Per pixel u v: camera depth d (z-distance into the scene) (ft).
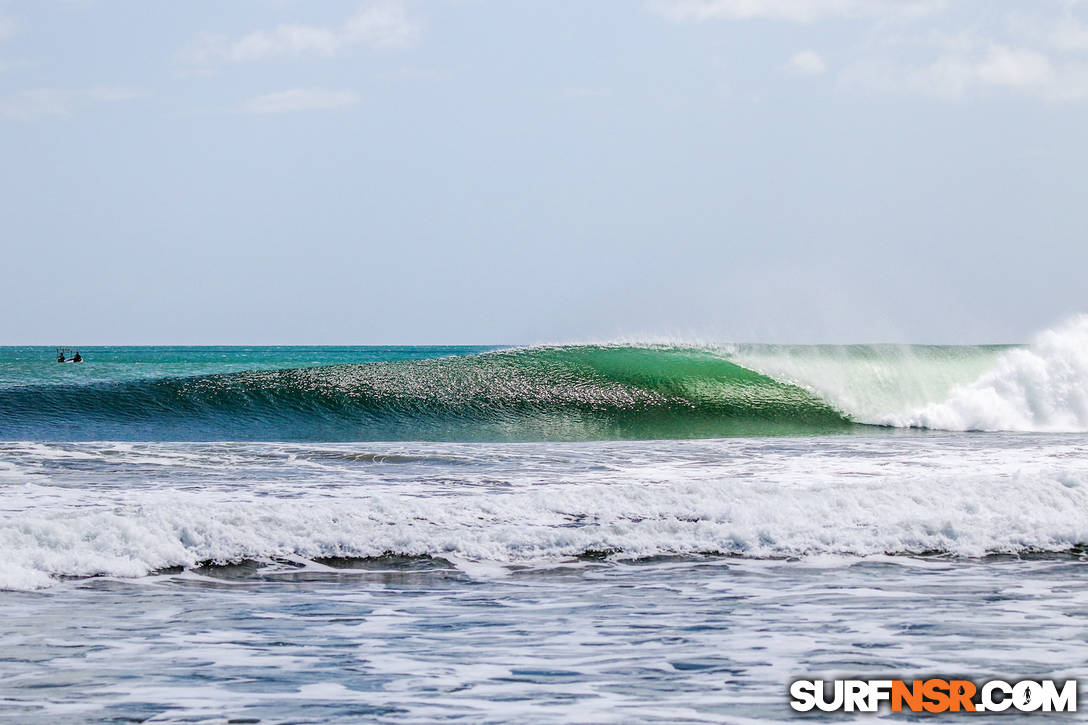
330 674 54.03
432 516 96.99
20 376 433.48
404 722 46.06
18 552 79.92
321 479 128.98
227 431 208.44
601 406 238.07
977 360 265.95
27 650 58.34
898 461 151.53
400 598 74.49
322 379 247.91
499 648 59.93
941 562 88.74
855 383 253.44
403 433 209.46
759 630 64.54
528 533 92.73
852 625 65.72
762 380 255.29
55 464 139.95
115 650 58.65
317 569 83.82
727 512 100.17
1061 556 91.30
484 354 274.77
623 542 91.97
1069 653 58.65
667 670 55.01
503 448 170.19
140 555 82.84
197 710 47.55
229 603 72.18
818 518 99.40
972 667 55.83
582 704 48.80
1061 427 231.50
